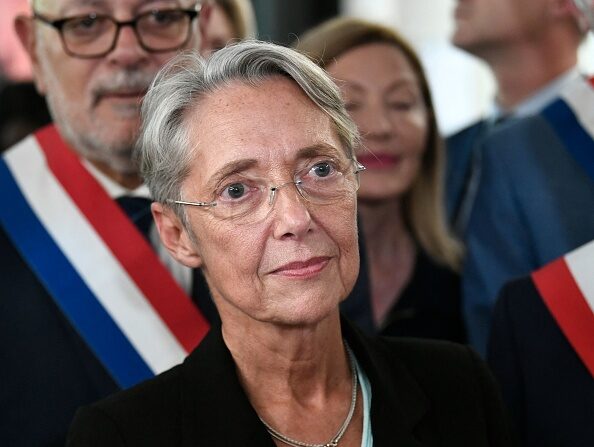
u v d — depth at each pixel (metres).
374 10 4.53
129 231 2.32
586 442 1.97
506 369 2.08
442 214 2.85
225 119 1.49
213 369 1.56
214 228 1.50
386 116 2.74
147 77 2.26
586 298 2.06
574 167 2.47
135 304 2.27
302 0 4.42
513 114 3.26
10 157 2.38
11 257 2.27
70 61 2.27
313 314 1.47
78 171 2.36
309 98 1.52
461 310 2.77
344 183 1.52
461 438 1.63
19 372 2.13
